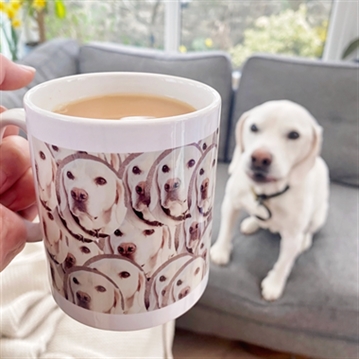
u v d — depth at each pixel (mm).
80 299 279
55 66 1227
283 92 1182
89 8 1705
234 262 866
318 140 744
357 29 1557
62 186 243
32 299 539
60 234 262
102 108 301
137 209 241
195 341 1050
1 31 1558
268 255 883
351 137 1144
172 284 281
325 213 918
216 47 1697
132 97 329
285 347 874
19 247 335
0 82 353
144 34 1739
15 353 477
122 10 1697
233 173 848
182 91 323
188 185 252
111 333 560
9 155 372
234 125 1247
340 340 827
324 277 816
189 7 1643
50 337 522
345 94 1139
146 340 591
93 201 240
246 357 1011
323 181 879
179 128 230
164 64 1239
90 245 255
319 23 1578
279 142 733
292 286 812
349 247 897
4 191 378
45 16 1693
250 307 826
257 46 1651
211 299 854
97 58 1298
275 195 766
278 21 1587
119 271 262
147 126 221
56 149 233
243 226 957
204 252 297
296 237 795
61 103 307
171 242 262
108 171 230
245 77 1226
